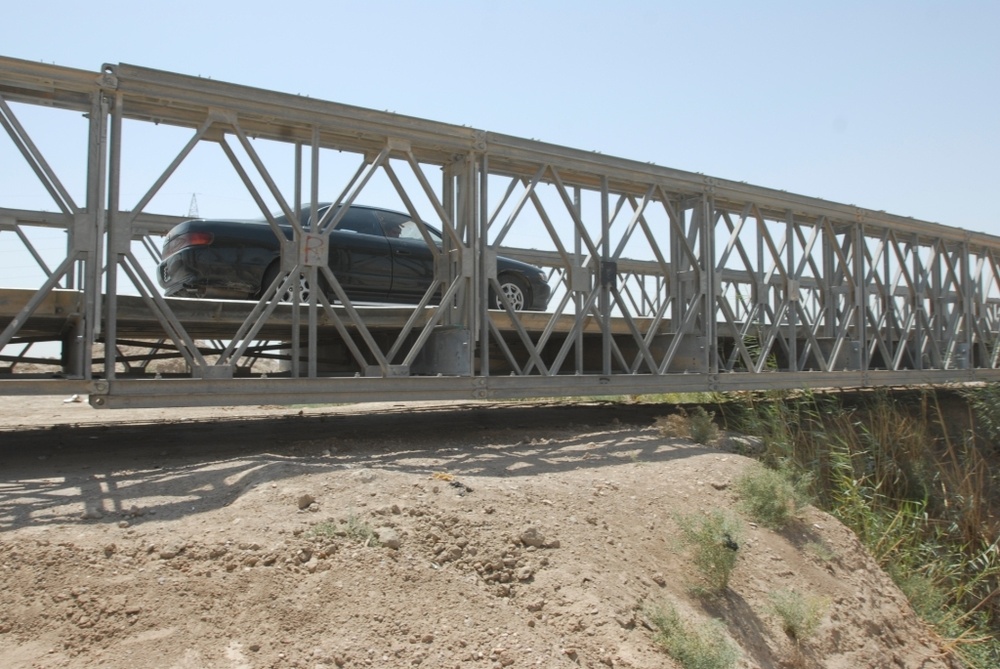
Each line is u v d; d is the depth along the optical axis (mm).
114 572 3775
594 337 11516
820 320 11961
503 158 8266
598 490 6145
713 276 9992
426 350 8430
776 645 4934
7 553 3844
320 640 3539
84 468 6062
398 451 7270
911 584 7512
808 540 6438
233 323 7562
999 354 15102
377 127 7359
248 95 6676
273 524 4402
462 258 7840
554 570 4652
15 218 5945
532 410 11578
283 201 6863
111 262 6062
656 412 11453
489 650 3785
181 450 6980
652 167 9453
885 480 10008
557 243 8594
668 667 4062
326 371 9641
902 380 12562
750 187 10508
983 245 14930
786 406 10523
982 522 9781
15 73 5707
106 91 6059
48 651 3230
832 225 12219
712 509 6355
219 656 3328
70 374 6660
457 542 4629
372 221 9828
